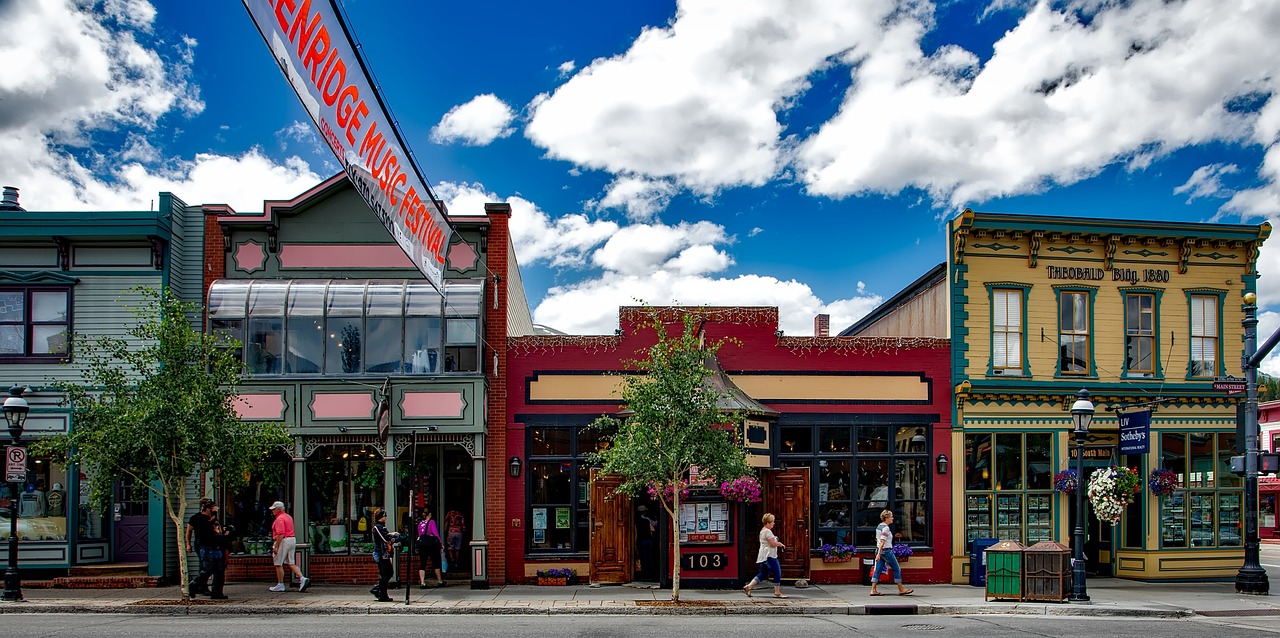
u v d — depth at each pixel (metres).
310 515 19.98
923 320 23.08
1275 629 14.39
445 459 21.23
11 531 17.38
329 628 13.76
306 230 20.06
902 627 14.31
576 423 19.89
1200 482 21.27
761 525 19.52
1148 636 13.53
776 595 17.19
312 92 8.84
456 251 20.12
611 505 19.20
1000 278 20.97
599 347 20.14
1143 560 20.80
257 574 19.36
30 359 19.00
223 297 19.11
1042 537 20.62
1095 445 21.36
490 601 16.62
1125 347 21.12
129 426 15.09
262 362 19.00
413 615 15.64
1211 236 21.36
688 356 16.41
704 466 16.27
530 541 19.61
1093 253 21.31
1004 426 20.72
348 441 18.89
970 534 20.41
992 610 16.28
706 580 18.59
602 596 17.41
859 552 19.86
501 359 19.86
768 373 20.34
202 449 15.61
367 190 10.84
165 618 14.98
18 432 16.44
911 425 20.56
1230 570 21.05
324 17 8.98
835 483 20.27
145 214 18.89
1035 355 20.88
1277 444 43.81
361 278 19.92
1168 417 21.25
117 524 19.41
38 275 19.11
